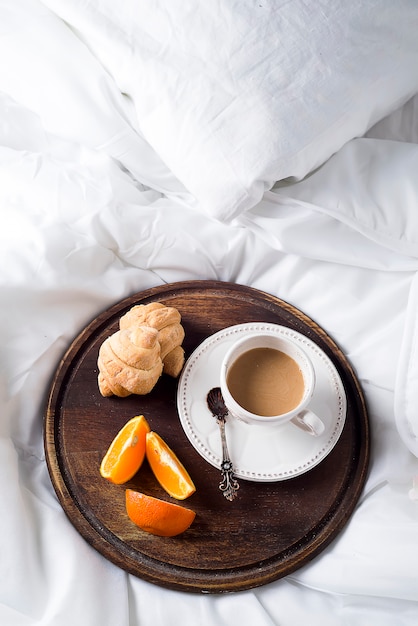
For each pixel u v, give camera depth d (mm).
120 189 941
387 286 900
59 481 810
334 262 910
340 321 908
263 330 890
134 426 812
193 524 799
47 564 789
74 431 834
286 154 829
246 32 825
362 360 893
